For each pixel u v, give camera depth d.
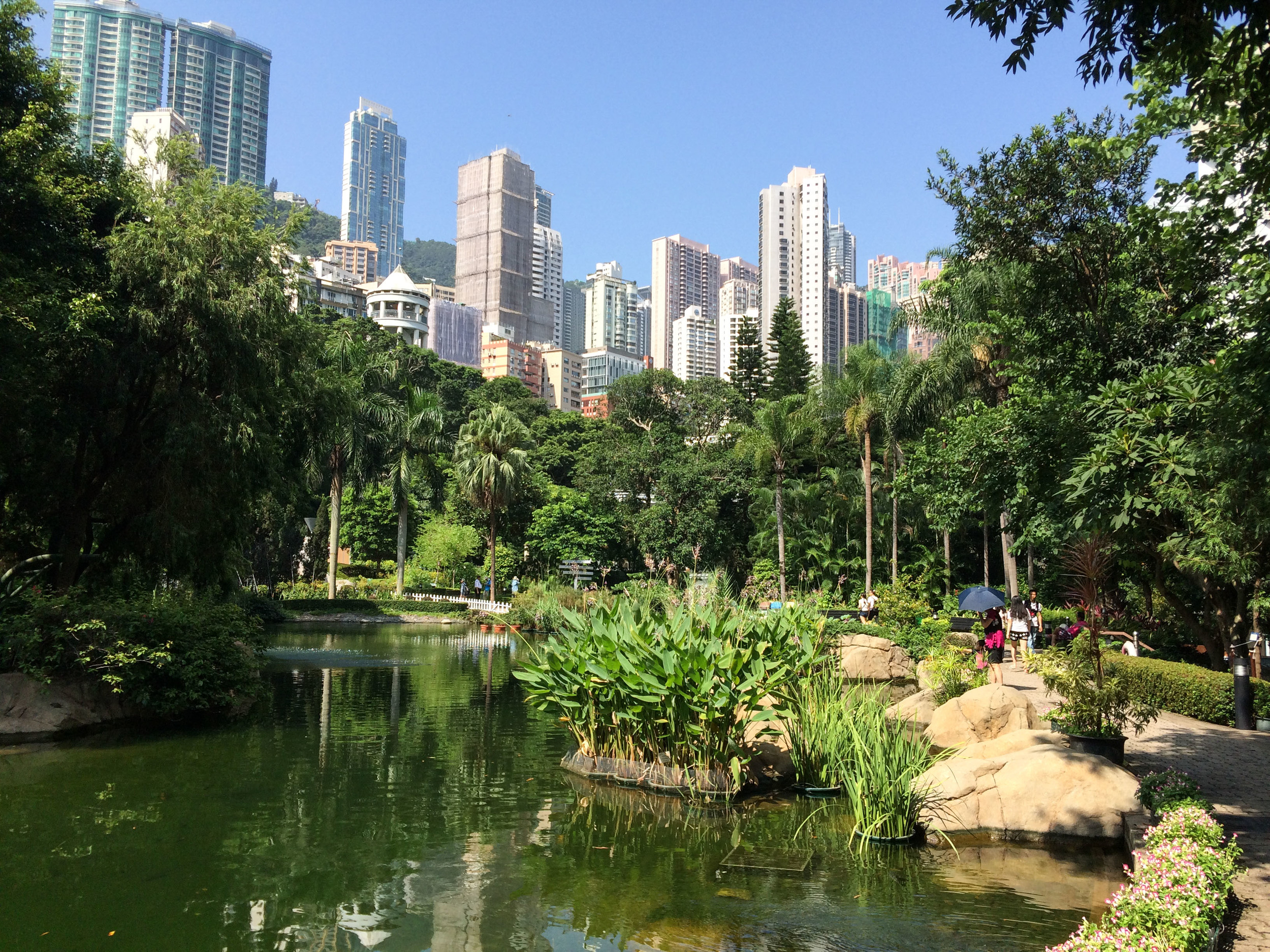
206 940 6.25
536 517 60.53
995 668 15.81
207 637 16.31
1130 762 10.89
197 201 18.27
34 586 18.16
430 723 15.66
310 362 22.59
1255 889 6.42
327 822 9.29
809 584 47.84
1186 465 7.98
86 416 17.58
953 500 13.41
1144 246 11.67
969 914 6.72
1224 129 9.24
